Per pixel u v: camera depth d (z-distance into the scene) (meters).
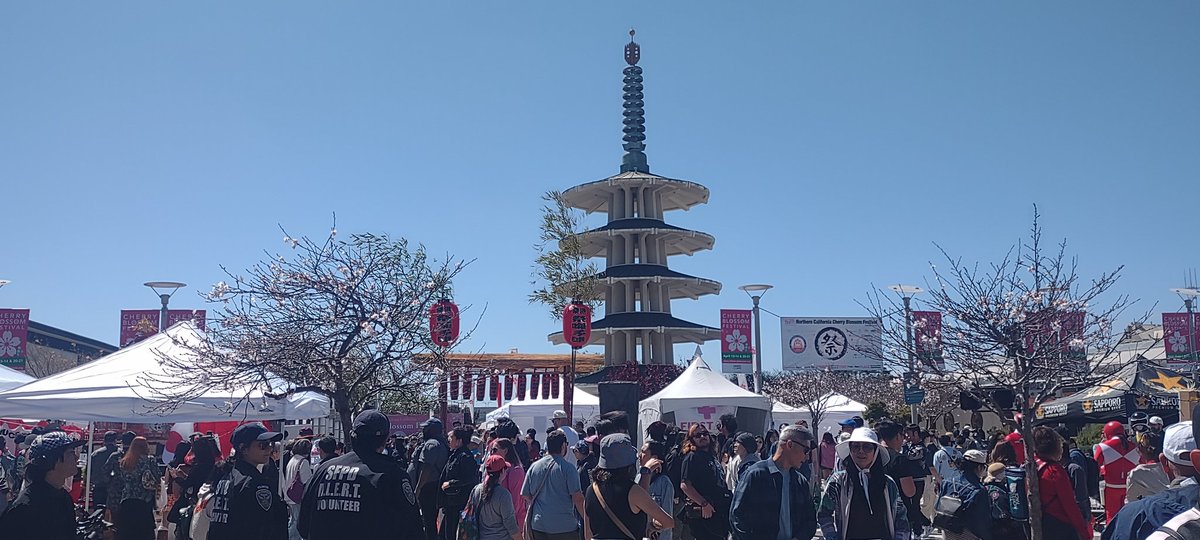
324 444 11.62
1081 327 11.99
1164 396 21.09
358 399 14.33
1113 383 21.70
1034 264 12.29
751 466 7.54
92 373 12.06
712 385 22.08
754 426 27.11
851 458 7.97
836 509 7.97
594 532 7.08
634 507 7.01
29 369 47.59
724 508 9.76
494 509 8.85
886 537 7.81
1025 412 11.26
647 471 9.20
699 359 23.06
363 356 14.08
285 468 13.52
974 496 8.20
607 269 46.44
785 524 7.30
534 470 8.84
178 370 12.25
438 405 19.64
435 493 11.45
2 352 35.62
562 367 27.92
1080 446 27.41
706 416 26.16
